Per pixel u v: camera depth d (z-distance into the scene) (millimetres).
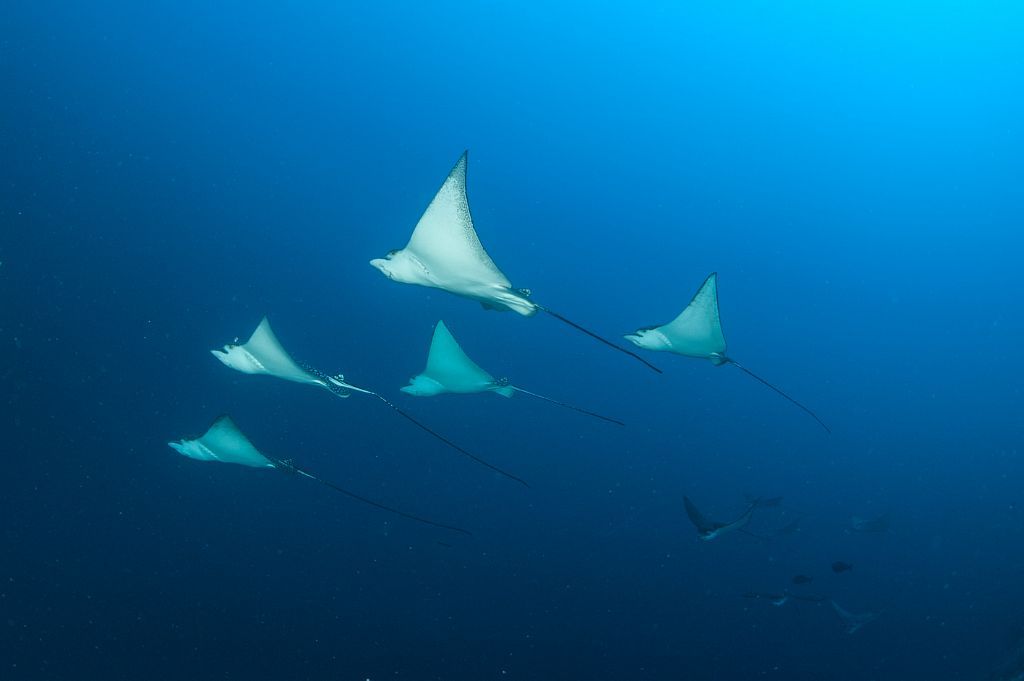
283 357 5438
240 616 10719
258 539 14344
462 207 4285
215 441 5469
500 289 4566
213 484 17312
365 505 18219
